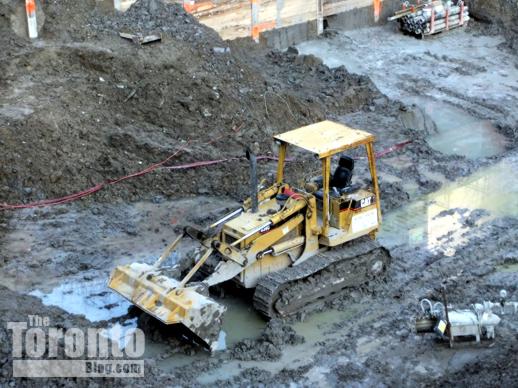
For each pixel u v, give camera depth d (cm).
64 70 2322
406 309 1634
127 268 1559
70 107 2184
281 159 1661
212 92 2311
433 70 2909
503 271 1788
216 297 1677
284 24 2989
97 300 1656
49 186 2008
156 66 2350
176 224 1936
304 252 1631
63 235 1872
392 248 1864
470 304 1623
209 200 2044
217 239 1577
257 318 1620
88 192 2014
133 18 2564
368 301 1667
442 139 2439
